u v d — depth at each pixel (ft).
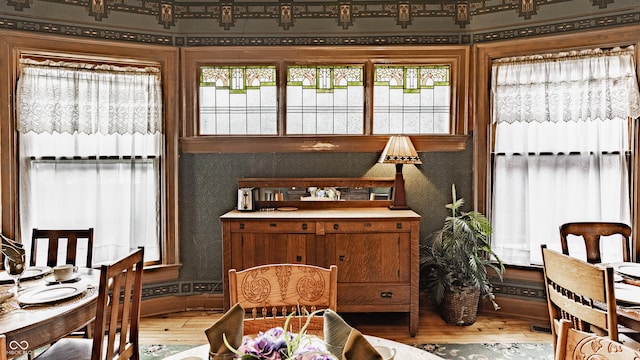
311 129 11.76
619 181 10.29
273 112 11.74
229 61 11.57
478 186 11.40
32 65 10.27
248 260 9.96
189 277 11.86
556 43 10.50
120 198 11.22
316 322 5.13
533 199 11.02
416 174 11.73
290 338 3.63
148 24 11.14
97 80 10.82
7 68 10.00
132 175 11.27
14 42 10.03
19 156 10.37
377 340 4.65
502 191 11.27
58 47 10.34
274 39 11.52
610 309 5.18
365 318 11.06
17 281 6.68
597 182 10.43
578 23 10.30
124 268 5.71
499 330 10.34
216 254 11.84
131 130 11.10
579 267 5.58
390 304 9.89
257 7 11.51
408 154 10.77
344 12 11.48
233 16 11.51
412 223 9.81
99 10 10.68
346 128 11.77
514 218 11.14
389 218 9.81
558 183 10.77
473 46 11.25
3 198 10.02
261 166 11.80
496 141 11.30
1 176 10.01
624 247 9.41
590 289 5.41
